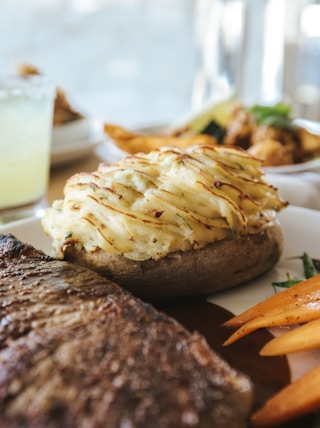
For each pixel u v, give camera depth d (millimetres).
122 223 296
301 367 256
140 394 188
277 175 449
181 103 963
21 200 431
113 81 1002
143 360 203
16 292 248
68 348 207
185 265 302
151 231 297
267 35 885
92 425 179
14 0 908
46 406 184
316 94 890
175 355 206
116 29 976
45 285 255
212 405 188
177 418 182
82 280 262
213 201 307
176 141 478
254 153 473
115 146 484
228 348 272
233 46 707
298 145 510
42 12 928
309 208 427
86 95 990
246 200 317
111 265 299
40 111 426
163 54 992
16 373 196
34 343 209
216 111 543
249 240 317
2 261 281
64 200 326
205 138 479
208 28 708
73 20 952
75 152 505
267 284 326
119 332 217
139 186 308
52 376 195
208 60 709
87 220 300
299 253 355
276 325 275
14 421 182
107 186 307
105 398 187
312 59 911
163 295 307
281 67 893
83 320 225
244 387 200
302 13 873
